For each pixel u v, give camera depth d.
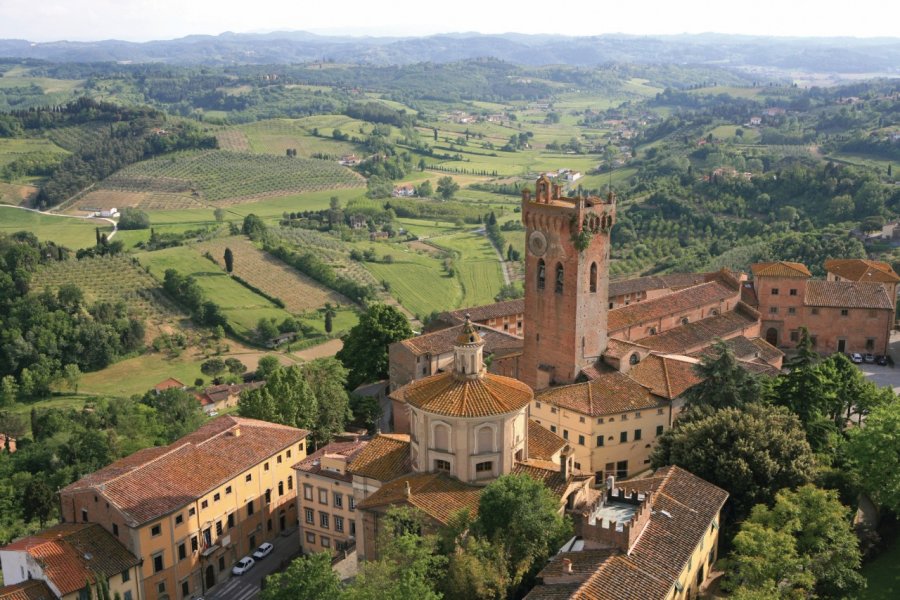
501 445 99.12
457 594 78.50
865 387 130.38
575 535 87.81
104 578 97.81
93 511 107.25
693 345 151.00
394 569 77.88
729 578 85.50
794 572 79.44
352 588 77.12
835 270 197.38
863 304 175.62
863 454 101.00
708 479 97.56
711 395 117.19
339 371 163.00
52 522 134.00
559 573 76.56
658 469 104.88
